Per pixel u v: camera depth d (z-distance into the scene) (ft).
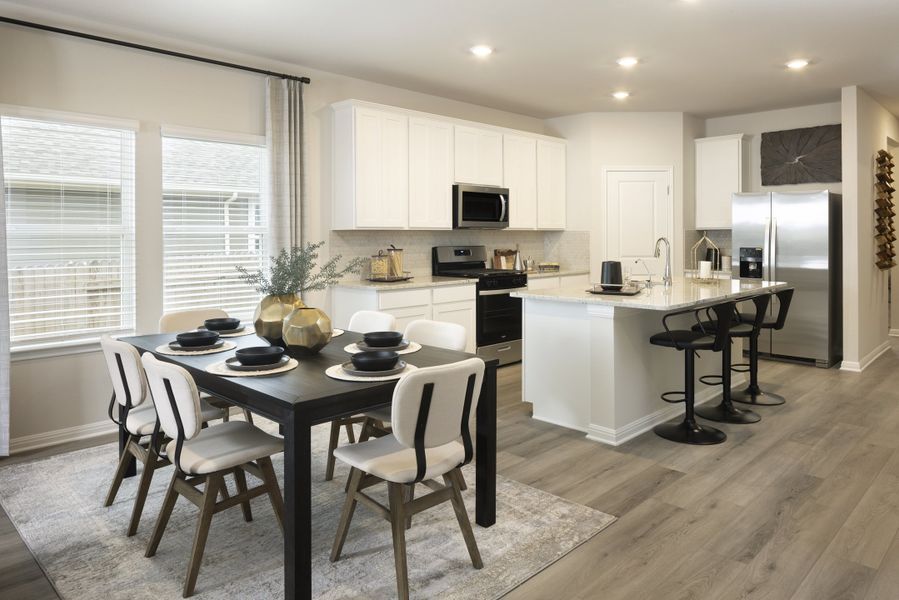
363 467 7.34
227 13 12.41
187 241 14.47
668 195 22.26
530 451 11.96
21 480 10.65
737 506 9.47
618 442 12.39
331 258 17.08
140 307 13.71
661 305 11.24
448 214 18.72
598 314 12.38
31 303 12.31
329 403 6.86
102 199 13.08
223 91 14.75
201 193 14.65
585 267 22.56
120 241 13.39
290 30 13.46
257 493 7.87
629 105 21.07
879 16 12.84
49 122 12.28
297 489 6.63
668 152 22.24
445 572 7.64
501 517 9.12
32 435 12.39
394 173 17.20
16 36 11.82
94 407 13.16
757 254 20.24
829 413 14.37
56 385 12.65
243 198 15.39
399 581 6.93
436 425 7.02
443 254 19.97
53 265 12.54
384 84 18.08
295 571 6.63
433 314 17.52
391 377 7.62
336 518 9.18
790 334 19.92
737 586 7.31
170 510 8.08
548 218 22.21
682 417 14.12
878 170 20.59
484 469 8.76
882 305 21.61
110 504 9.65
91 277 13.03
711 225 22.57
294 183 15.69
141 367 8.59
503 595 7.17
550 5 12.14
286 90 15.46
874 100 20.10
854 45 14.73
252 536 8.64
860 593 7.14
